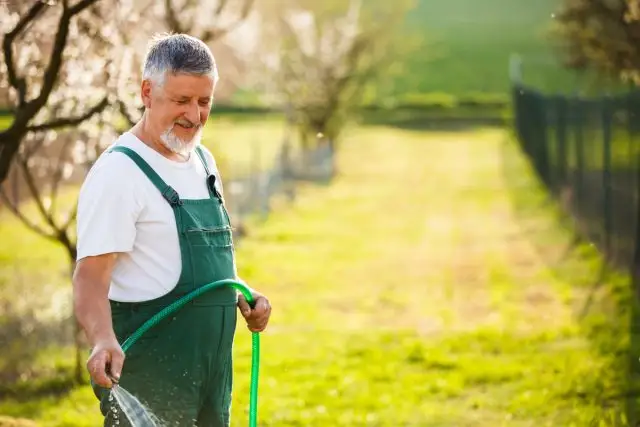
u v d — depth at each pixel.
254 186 24.88
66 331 11.90
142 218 4.57
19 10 8.16
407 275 17.70
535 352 11.74
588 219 18.44
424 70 85.88
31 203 23.17
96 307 4.40
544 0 104.06
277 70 34.62
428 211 26.88
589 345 11.75
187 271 4.64
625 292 13.98
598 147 17.19
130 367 4.68
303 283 16.97
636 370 9.91
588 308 13.73
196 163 4.84
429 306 15.00
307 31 34.59
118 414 4.68
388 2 42.44
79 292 4.43
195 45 4.56
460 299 15.43
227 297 4.82
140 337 4.66
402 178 35.62
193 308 4.67
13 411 9.46
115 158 4.56
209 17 10.37
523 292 15.62
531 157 33.62
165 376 4.68
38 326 12.10
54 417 9.30
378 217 25.73
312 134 35.69
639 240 13.63
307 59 34.78
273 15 34.50
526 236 21.44
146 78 4.57
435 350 12.02
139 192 4.54
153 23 10.54
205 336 4.72
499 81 84.69
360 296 15.87
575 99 20.11
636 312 12.73
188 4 10.01
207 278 4.69
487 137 54.28
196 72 4.50
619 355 10.86
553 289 15.55
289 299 15.65
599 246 17.20
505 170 36.75
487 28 98.62
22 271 16.33
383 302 15.37
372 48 37.56
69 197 22.59
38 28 8.88
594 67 18.67
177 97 4.50
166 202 4.62
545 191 27.55
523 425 8.92
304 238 22.12
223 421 4.95
